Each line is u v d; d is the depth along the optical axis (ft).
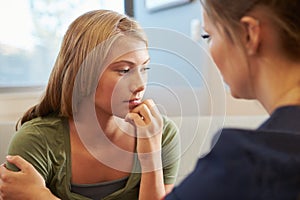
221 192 1.49
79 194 3.05
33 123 3.07
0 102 6.45
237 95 1.92
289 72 1.72
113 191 3.09
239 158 1.52
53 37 7.35
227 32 1.80
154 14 8.66
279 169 1.47
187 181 1.64
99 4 8.00
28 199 2.79
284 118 1.68
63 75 2.95
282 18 1.68
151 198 3.02
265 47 1.73
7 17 6.91
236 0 1.73
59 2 7.44
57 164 2.99
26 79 7.05
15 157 2.88
